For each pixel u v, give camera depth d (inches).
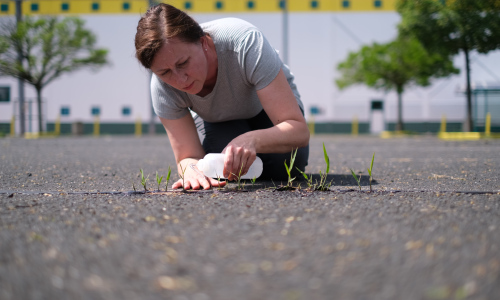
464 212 57.6
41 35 554.3
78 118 771.4
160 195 73.8
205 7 761.0
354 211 58.2
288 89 80.4
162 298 31.0
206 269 36.4
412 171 119.8
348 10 748.6
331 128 753.0
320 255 39.4
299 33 754.2
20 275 35.6
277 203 64.7
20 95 573.9
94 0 769.6
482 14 402.9
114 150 243.0
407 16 418.9
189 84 69.6
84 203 66.5
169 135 88.4
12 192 78.3
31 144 316.8
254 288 32.5
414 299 30.2
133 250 41.6
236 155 74.7
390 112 746.8
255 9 758.5
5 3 768.9
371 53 574.2
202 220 53.5
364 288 32.2
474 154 193.3
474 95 571.5
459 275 34.2
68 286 33.3
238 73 79.7
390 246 41.8
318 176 106.3
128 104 771.4
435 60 531.8
